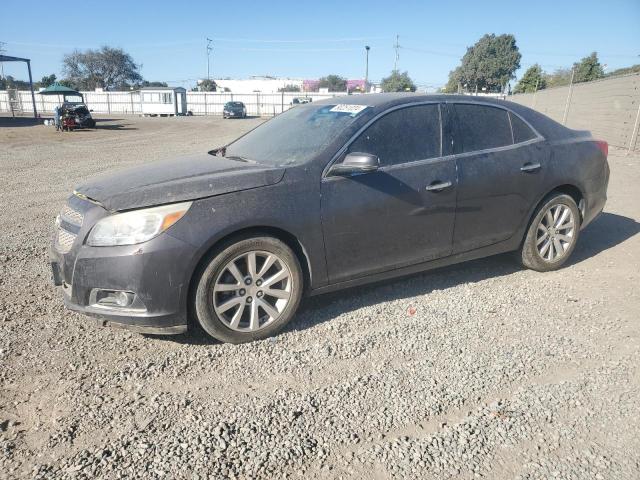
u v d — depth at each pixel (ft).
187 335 12.04
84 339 11.82
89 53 289.74
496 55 245.24
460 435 8.46
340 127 12.99
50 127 104.53
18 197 28.94
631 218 23.44
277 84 338.95
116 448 8.14
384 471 7.68
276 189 11.59
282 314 11.91
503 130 15.07
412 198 13.10
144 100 181.16
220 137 79.41
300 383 10.00
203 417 8.94
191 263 10.68
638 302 13.91
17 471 7.63
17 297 14.19
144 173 12.54
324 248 12.18
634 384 9.95
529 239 15.62
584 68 178.40
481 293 14.48
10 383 9.99
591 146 16.76
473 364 10.66
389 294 14.39
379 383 9.96
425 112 13.93
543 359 10.89
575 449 8.15
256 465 7.77
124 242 10.52
